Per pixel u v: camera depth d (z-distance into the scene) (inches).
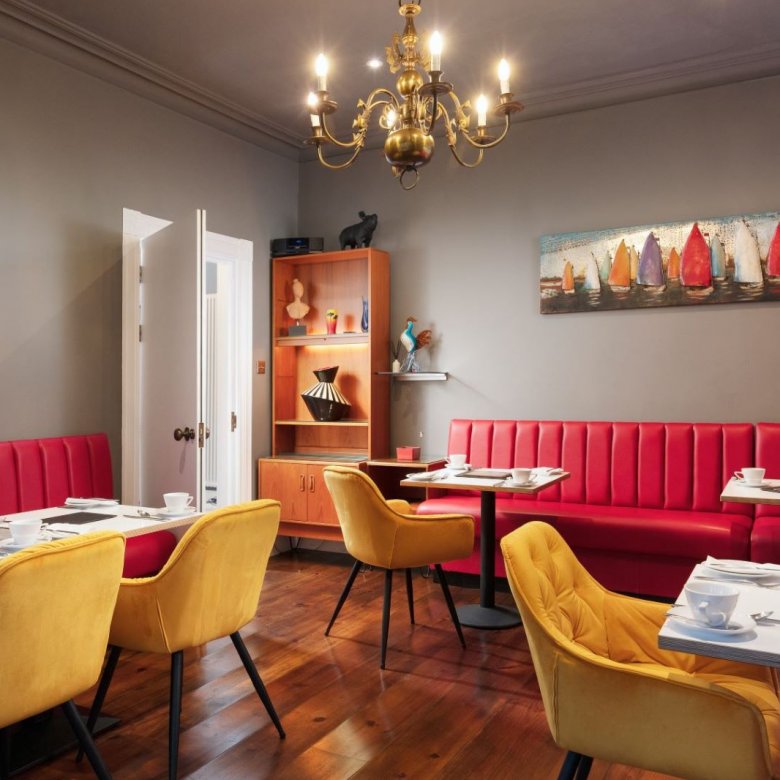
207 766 100.6
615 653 87.8
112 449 184.1
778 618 69.2
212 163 216.7
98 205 182.1
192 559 96.3
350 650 144.6
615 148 200.5
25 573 72.2
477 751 104.6
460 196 221.8
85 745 86.0
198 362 171.9
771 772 61.9
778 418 182.2
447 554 143.4
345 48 175.6
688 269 190.1
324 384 227.9
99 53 174.4
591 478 193.2
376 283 225.0
